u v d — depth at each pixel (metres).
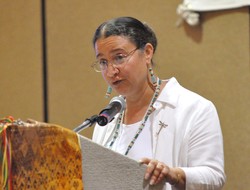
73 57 8.86
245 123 7.73
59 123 8.91
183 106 4.34
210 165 4.07
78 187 3.02
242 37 7.72
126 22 4.32
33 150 2.83
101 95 8.66
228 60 7.81
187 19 7.92
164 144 4.25
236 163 7.77
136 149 4.37
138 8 8.38
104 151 3.16
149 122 4.43
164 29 8.17
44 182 2.87
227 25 7.80
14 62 9.27
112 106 4.04
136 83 4.35
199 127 4.21
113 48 4.23
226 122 7.82
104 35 4.27
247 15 7.69
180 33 8.08
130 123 4.60
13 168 2.77
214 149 4.14
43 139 2.88
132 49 4.28
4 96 9.32
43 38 9.05
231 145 7.80
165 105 4.42
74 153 3.03
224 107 7.83
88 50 8.77
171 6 8.15
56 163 2.93
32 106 9.11
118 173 3.20
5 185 2.73
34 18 9.13
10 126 2.77
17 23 9.26
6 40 9.32
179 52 8.07
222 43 7.83
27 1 9.19
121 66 4.25
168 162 4.20
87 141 3.10
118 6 8.54
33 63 9.12
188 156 4.20
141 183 3.30
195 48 7.98
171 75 8.09
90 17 8.75
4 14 9.34
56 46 8.96
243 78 7.73
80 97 8.80
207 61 7.91
